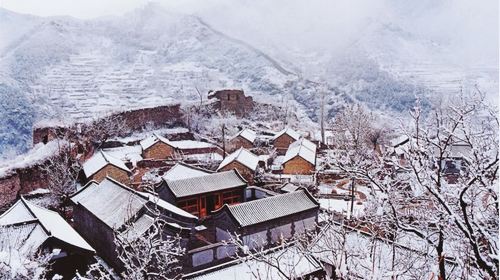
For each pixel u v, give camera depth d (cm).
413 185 991
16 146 8544
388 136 4547
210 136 6631
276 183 4259
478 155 817
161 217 2403
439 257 863
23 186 3744
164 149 5269
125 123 6222
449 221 861
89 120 5844
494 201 840
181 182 3356
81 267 2131
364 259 832
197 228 3077
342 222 984
